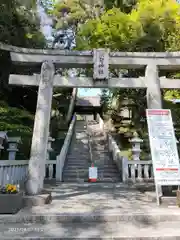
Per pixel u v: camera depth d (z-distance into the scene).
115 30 9.85
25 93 13.30
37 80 6.07
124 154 11.60
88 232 3.75
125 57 6.18
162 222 4.32
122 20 9.65
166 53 6.19
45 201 5.11
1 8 8.72
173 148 5.54
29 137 10.54
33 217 4.23
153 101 6.07
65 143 12.52
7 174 6.13
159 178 5.29
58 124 18.64
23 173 7.50
